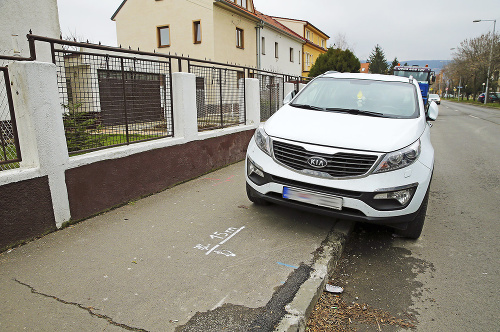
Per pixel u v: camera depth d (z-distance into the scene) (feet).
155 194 16.15
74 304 7.91
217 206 14.76
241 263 10.00
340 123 12.43
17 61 10.31
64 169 11.76
